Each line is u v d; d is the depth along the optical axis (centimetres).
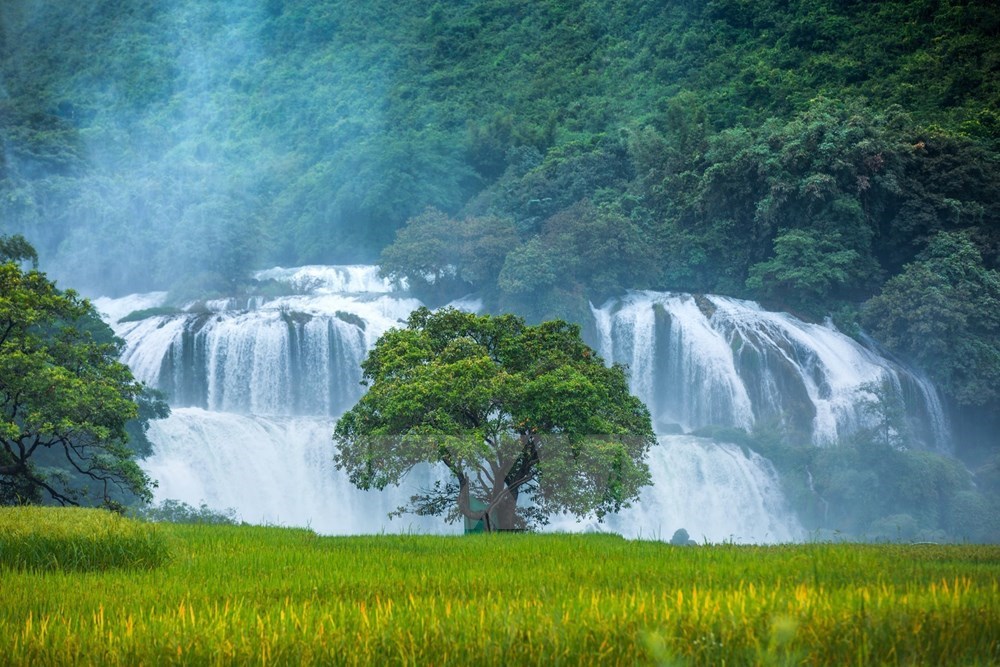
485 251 11400
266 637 1026
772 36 18938
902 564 1941
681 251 12419
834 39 18100
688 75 18600
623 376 5403
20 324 4628
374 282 13000
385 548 2600
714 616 1052
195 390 9244
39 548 1973
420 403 4762
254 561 2094
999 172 12538
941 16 17788
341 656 970
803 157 12100
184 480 7188
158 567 1994
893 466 8831
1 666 984
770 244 12200
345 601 1390
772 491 8862
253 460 7575
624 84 19400
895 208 12250
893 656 942
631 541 3053
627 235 11481
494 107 19600
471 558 2256
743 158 12444
